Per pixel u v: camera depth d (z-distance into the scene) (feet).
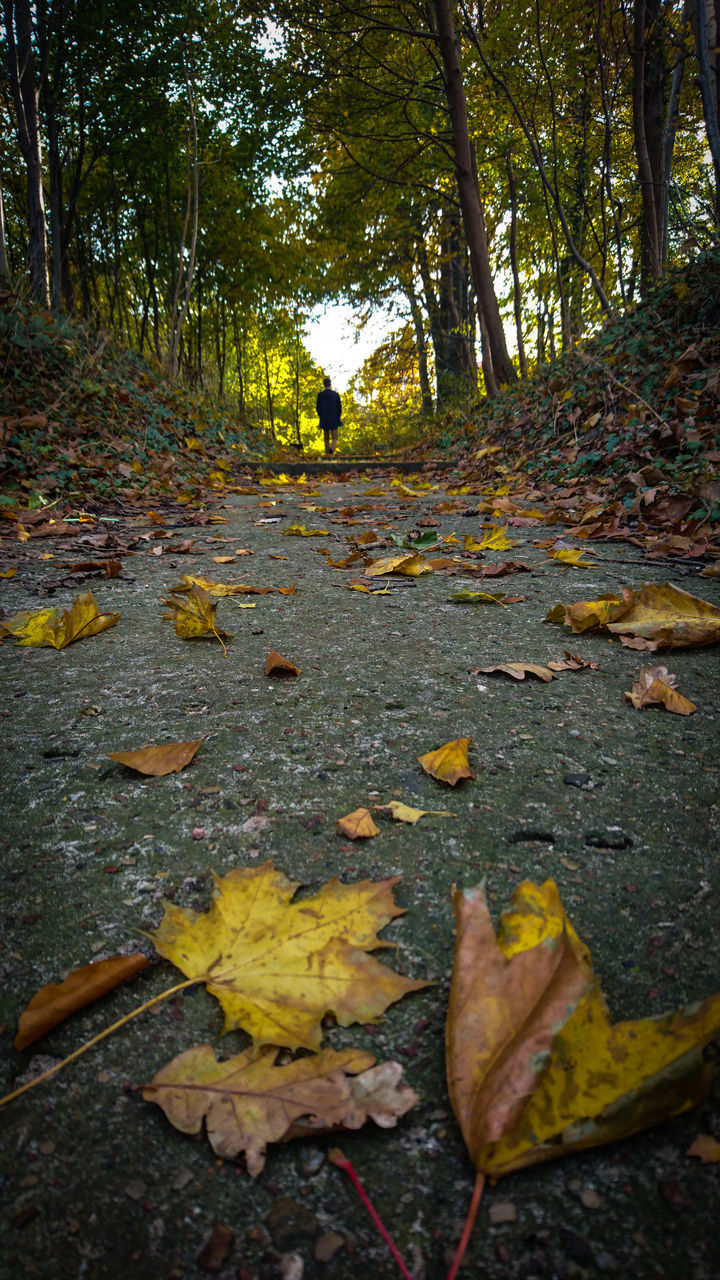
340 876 3.84
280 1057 2.83
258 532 15.48
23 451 18.86
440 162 48.42
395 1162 2.46
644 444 16.93
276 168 50.85
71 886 3.81
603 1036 2.55
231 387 117.70
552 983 2.66
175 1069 2.71
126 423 25.41
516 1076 2.42
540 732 5.42
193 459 27.76
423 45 42.50
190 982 3.03
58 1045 2.91
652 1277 2.08
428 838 4.14
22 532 14.44
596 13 31.50
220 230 57.98
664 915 3.46
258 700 6.13
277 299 71.77
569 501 16.49
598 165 37.96
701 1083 2.37
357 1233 2.25
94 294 59.11
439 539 13.82
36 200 33.35
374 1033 2.91
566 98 38.34
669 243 30.27
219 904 3.49
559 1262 2.13
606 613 7.64
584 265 31.22
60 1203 2.35
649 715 5.68
